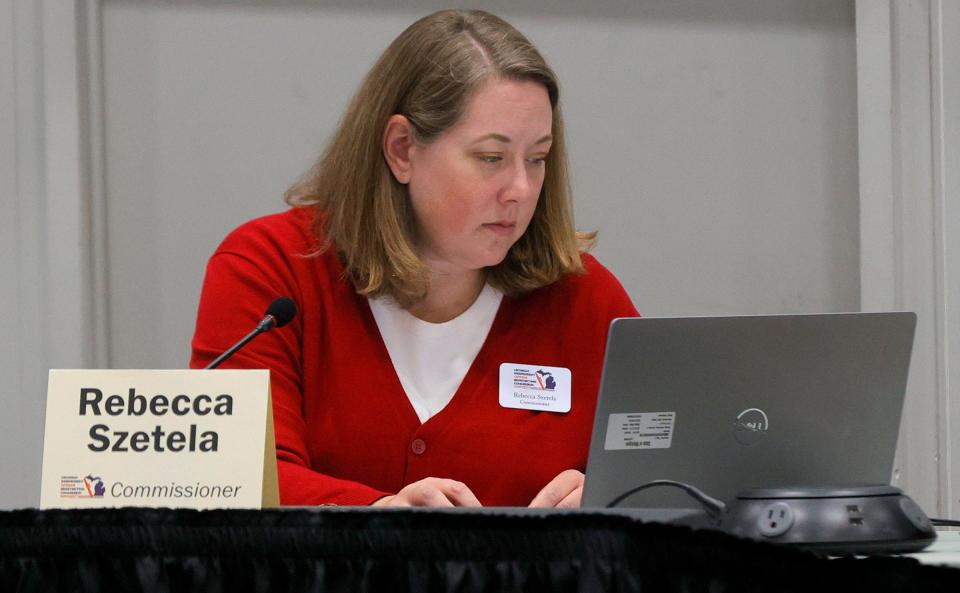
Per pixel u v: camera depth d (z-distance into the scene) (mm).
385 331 6770
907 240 9977
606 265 10219
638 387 5016
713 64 10266
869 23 9969
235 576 3768
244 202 9945
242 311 6512
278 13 9953
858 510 4441
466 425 6598
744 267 10273
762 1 10281
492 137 6238
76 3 9531
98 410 4449
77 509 3842
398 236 6543
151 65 9867
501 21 6652
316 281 6719
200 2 9906
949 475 9953
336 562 3727
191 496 4348
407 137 6508
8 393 9562
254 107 9945
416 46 6504
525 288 6902
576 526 3602
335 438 6520
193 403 4441
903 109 9977
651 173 10227
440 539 3678
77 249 9547
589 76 10180
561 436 6711
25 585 3818
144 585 3791
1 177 9523
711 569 3391
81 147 9578
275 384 6414
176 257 9898
